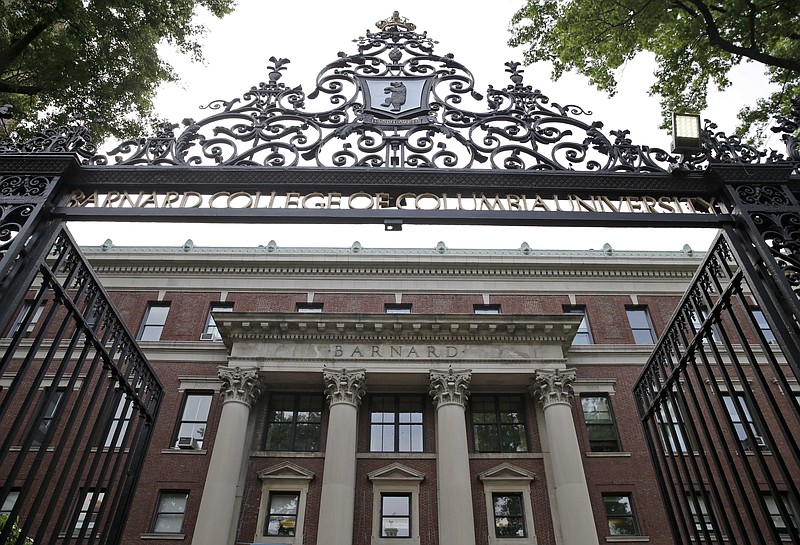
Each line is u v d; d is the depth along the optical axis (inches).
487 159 238.4
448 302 1056.2
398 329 943.0
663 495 290.5
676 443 274.4
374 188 227.3
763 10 430.3
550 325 942.4
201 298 1051.3
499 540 797.9
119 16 465.1
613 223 218.4
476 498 834.8
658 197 227.0
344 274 1088.2
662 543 783.7
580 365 971.9
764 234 196.1
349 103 257.0
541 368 911.7
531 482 849.5
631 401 932.6
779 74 468.1
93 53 466.3
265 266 1089.4
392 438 904.3
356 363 914.7
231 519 787.4
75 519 231.5
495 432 913.5
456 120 251.8
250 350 923.4
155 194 221.6
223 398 912.9
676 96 485.7
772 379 874.8
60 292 202.8
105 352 238.1
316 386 935.0
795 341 171.0
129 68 486.0
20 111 452.1
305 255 1091.3
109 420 254.5
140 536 773.9
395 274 1090.7
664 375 281.7
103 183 218.2
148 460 845.8
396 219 216.4
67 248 209.2
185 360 958.4
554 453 836.6
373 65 276.7
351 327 944.3
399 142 243.3
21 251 188.5
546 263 1090.7
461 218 217.3
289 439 895.1
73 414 222.7
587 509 773.9
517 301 1059.3
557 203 228.7
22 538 192.9
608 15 444.1
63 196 214.2
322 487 794.8
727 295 210.1
